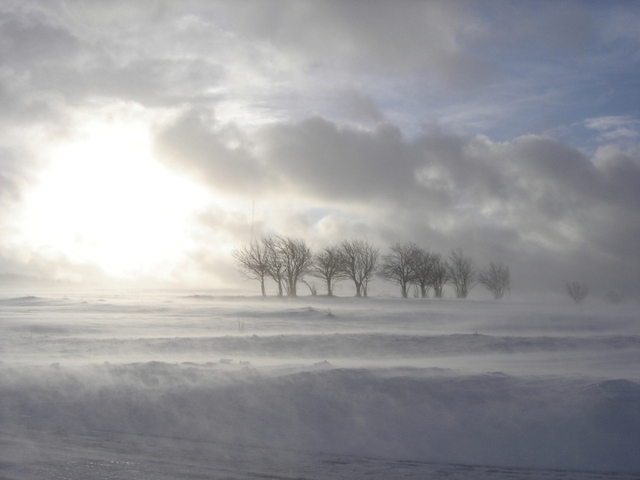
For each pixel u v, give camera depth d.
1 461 7.33
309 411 9.47
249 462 7.24
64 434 8.68
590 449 7.45
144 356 19.36
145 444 8.12
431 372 11.95
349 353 19.66
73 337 25.55
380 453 7.61
